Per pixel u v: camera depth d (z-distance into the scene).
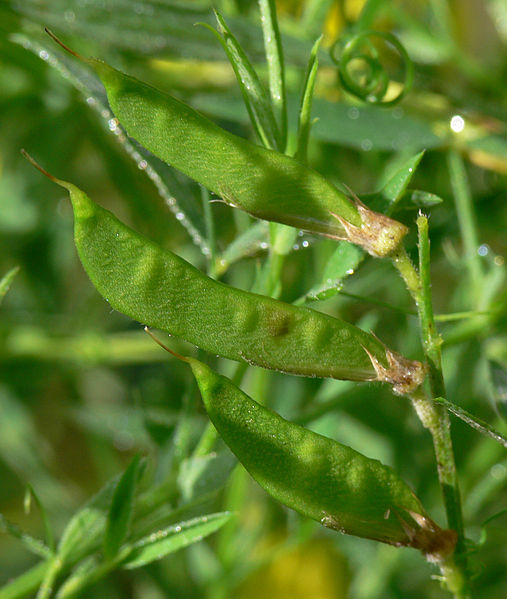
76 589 0.18
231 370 0.26
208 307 0.14
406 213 0.21
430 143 0.24
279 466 0.14
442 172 0.26
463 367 0.24
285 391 0.26
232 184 0.15
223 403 0.14
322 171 0.26
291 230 0.17
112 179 0.27
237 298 0.14
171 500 0.18
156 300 0.14
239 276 0.26
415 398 0.15
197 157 0.14
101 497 0.18
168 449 0.19
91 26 0.23
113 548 0.17
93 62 0.14
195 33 0.23
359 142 0.23
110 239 0.14
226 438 0.14
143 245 0.14
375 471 0.15
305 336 0.15
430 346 0.15
